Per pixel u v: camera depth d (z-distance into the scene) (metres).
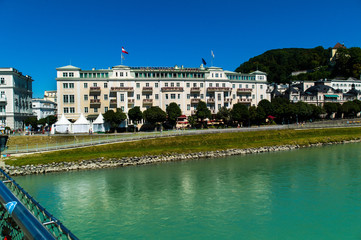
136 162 66.94
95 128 97.38
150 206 38.12
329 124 118.50
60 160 62.41
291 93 167.50
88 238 29.34
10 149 70.50
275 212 35.34
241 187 45.75
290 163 63.41
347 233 29.77
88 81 112.94
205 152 75.62
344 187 44.44
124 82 115.06
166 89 117.81
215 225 32.09
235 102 131.75
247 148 81.19
